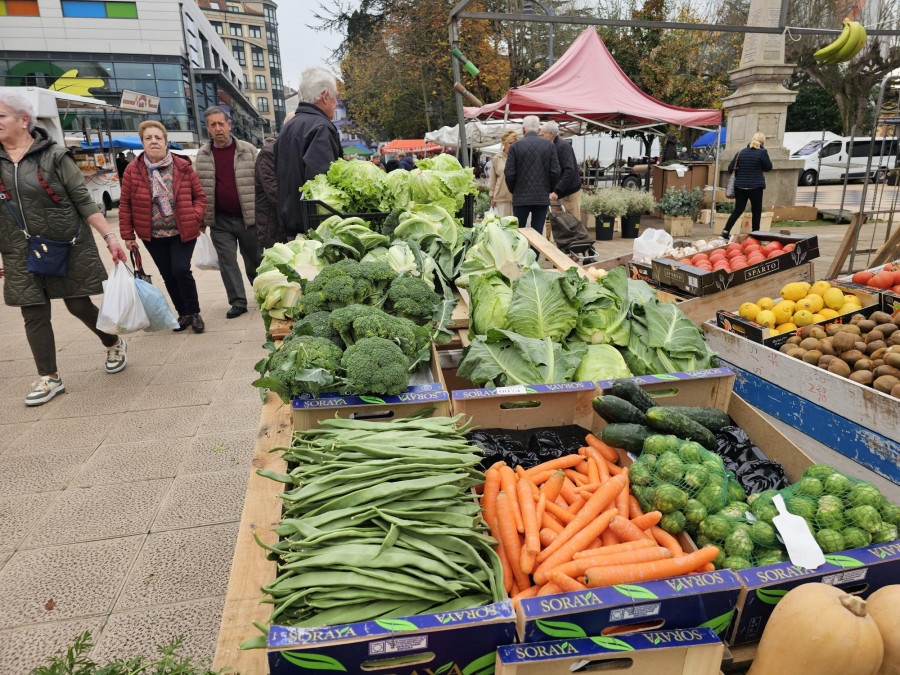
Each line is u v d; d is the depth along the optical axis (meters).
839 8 13.27
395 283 3.09
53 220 4.54
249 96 135.12
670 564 1.68
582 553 1.81
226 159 6.67
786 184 14.83
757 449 2.39
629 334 3.18
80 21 40.56
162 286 9.78
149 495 3.60
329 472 1.91
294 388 2.34
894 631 1.53
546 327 2.99
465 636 1.43
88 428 4.48
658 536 1.93
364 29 35.97
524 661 1.40
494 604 1.48
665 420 2.23
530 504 1.95
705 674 1.54
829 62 5.83
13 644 2.53
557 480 2.14
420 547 1.64
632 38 25.08
